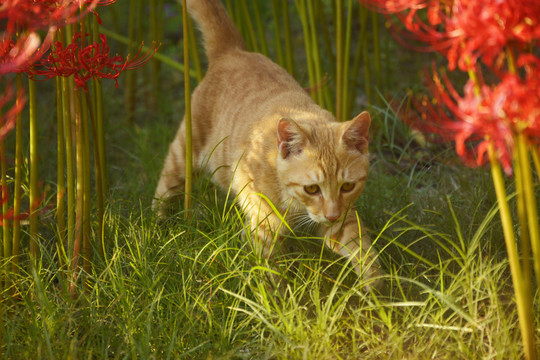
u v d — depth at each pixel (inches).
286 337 96.7
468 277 99.1
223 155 140.8
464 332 101.3
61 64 100.3
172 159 156.0
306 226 133.5
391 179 165.9
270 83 145.1
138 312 108.9
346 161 118.5
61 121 113.3
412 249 130.7
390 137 195.0
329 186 117.6
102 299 111.0
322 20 196.7
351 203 122.0
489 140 76.5
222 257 115.7
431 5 76.9
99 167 120.2
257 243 121.9
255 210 125.3
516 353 92.3
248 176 126.4
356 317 102.1
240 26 194.4
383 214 144.5
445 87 198.4
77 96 111.5
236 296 102.6
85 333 103.9
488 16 69.7
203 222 130.6
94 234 128.6
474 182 153.9
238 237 128.7
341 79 172.7
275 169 122.5
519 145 78.2
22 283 111.5
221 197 150.3
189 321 103.9
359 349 102.2
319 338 98.3
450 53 75.4
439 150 184.7
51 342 98.7
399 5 77.7
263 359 97.7
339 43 169.9
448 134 100.7
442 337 101.0
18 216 103.3
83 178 115.3
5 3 83.3
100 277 111.3
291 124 116.6
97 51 102.2
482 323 95.3
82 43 112.1
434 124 142.9
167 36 280.1
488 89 73.2
